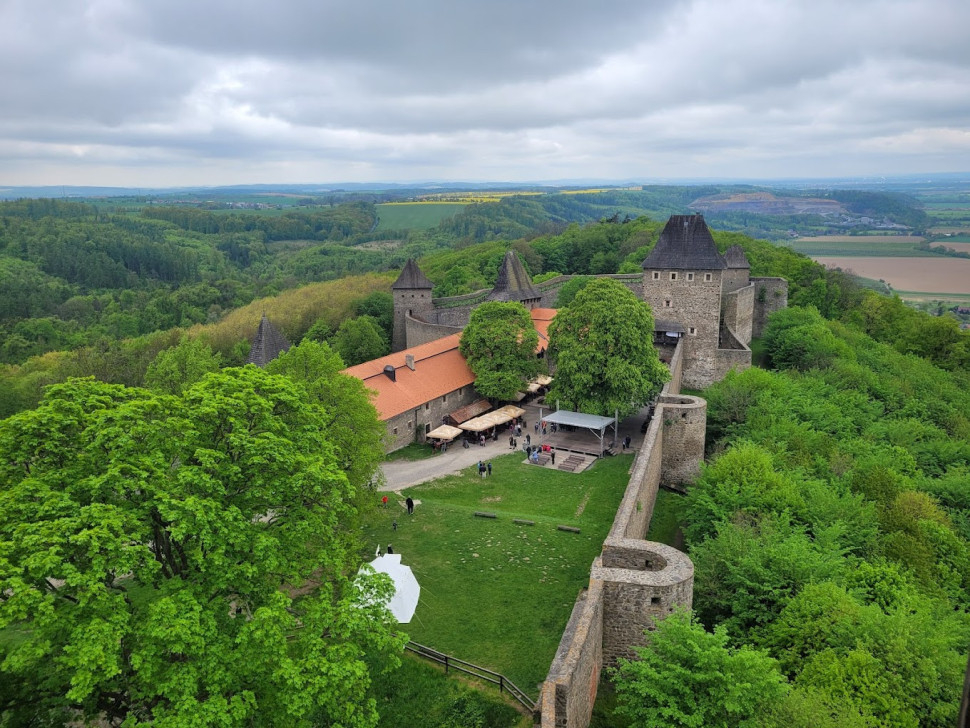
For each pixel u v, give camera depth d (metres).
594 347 56.12
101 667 17.75
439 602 32.16
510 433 60.44
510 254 87.56
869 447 55.91
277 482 22.95
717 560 32.69
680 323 72.00
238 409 23.62
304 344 41.22
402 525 40.50
